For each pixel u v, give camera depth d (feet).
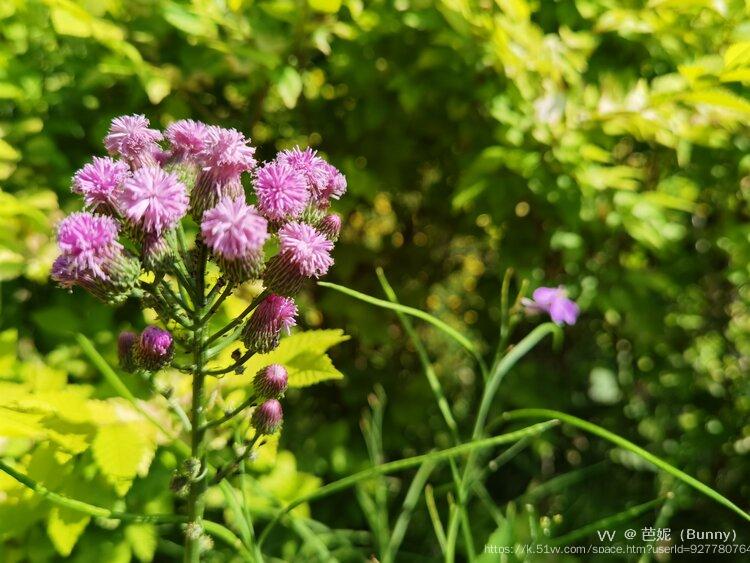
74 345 1.06
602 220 1.30
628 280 1.41
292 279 0.67
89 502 0.84
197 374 0.72
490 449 1.56
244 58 1.11
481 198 1.41
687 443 1.64
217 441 0.93
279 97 1.35
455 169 1.46
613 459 1.67
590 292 1.40
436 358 1.70
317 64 1.34
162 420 0.91
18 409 0.80
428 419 1.63
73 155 1.19
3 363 0.91
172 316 0.69
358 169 1.35
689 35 1.19
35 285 1.16
